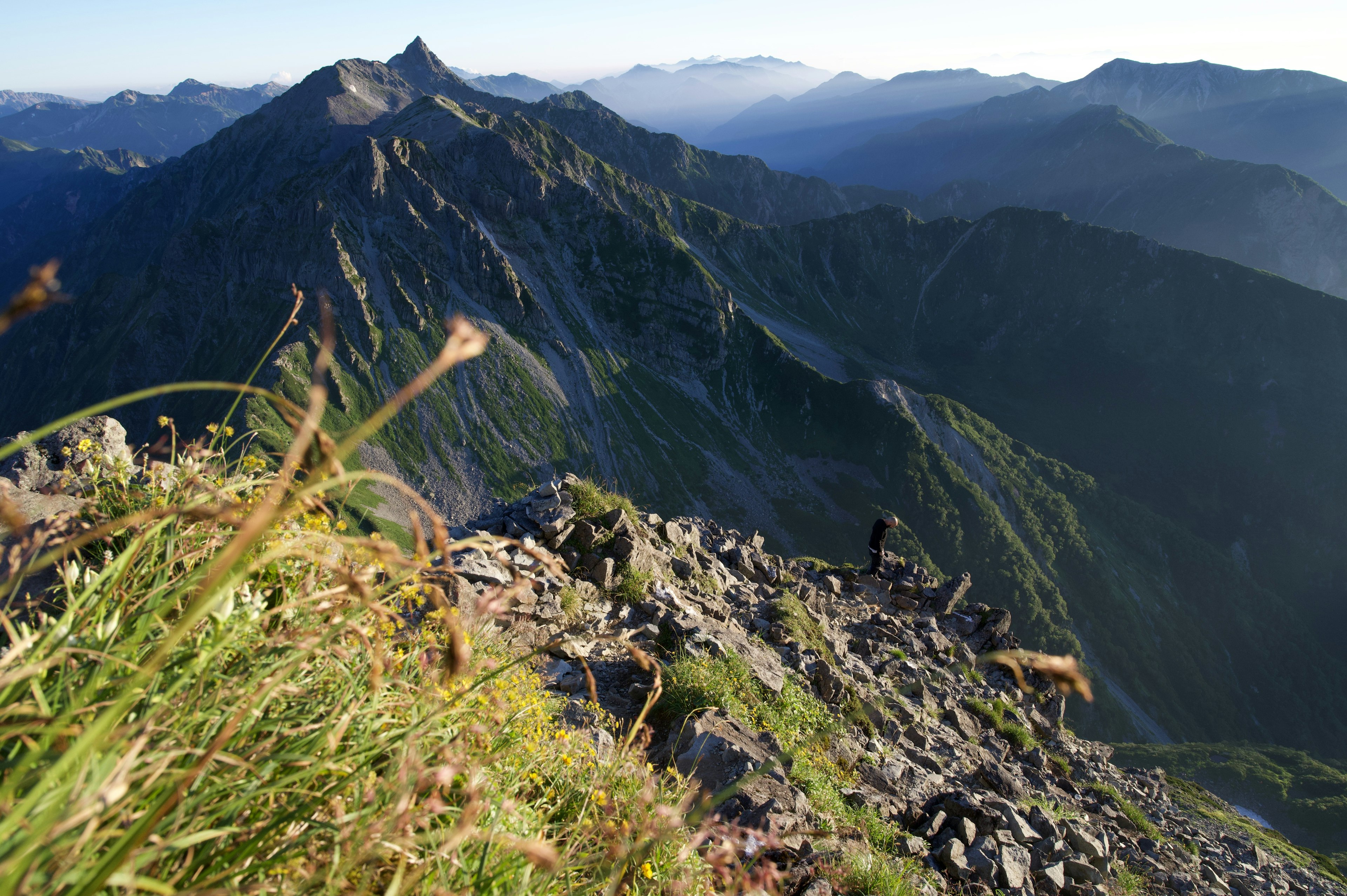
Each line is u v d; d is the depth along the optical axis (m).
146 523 3.11
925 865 10.11
